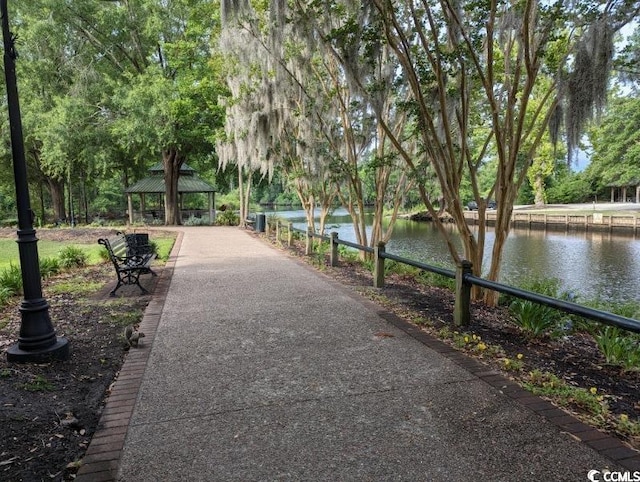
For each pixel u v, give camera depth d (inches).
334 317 238.1
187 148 1002.7
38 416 131.5
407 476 102.0
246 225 984.9
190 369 166.9
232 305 264.2
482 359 178.2
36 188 1700.3
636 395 149.6
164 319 234.7
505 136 284.2
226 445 115.6
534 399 139.8
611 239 1158.3
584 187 2257.6
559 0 232.2
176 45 886.4
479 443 115.1
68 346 182.4
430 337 203.6
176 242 627.2
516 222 1545.3
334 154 457.7
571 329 242.1
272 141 547.5
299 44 406.0
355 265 430.3
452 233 1268.5
